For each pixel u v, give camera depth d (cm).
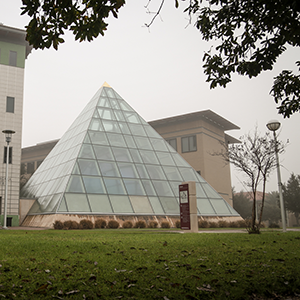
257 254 918
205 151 5488
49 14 730
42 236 1542
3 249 968
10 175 3638
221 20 889
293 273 668
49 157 4278
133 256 856
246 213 6956
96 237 1503
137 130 3950
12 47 3962
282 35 794
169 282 596
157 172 3506
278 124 2223
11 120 3794
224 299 518
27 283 574
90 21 753
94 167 3164
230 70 968
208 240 1355
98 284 574
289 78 1070
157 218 2984
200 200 3444
